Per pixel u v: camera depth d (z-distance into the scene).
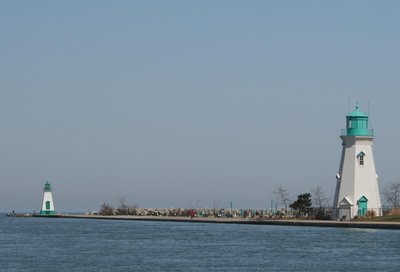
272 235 142.25
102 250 115.00
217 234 151.00
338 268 87.75
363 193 169.62
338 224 159.12
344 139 171.75
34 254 108.50
